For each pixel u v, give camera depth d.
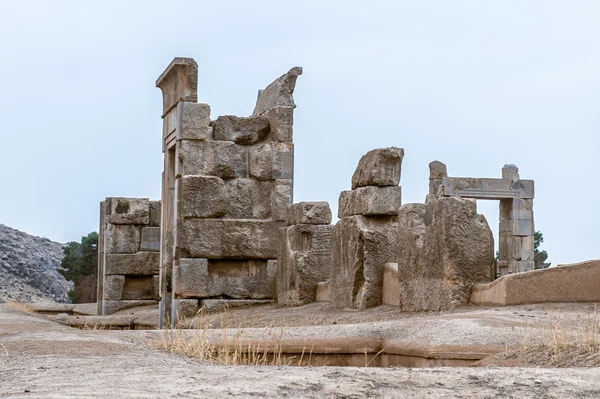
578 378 8.54
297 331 14.38
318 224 23.66
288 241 24.11
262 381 8.06
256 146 26.78
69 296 60.03
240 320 20.97
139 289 35.16
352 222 20.55
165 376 8.38
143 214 34.97
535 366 10.52
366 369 9.09
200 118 26.14
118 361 9.97
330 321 18.39
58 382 8.11
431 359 12.37
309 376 8.41
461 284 17.17
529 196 43.38
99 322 26.95
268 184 26.52
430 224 17.83
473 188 42.97
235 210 26.27
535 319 13.84
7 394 7.38
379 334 14.05
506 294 16.30
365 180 20.42
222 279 25.88
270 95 27.52
